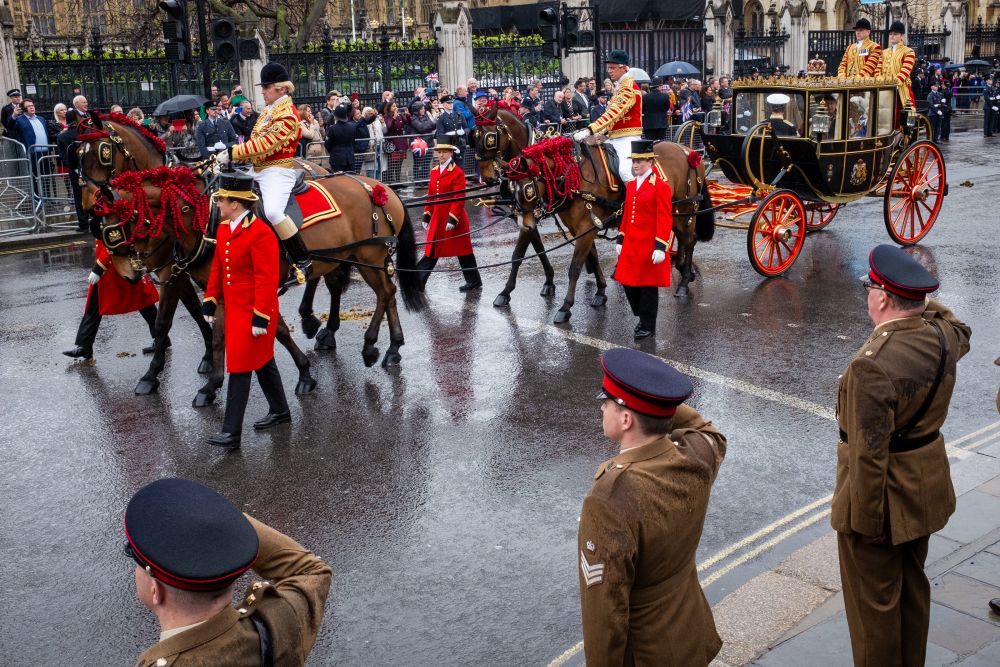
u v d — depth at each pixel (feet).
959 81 124.47
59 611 17.51
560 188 34.06
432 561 18.94
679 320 35.09
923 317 13.47
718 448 11.19
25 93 75.36
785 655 14.96
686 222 37.78
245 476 23.00
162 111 49.73
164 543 7.39
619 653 10.08
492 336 33.60
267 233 23.82
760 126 40.47
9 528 20.67
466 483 22.35
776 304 36.91
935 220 51.47
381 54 84.23
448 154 37.91
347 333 34.58
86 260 47.37
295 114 27.09
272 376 25.73
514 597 17.57
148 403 27.99
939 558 17.46
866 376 12.46
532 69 89.86
